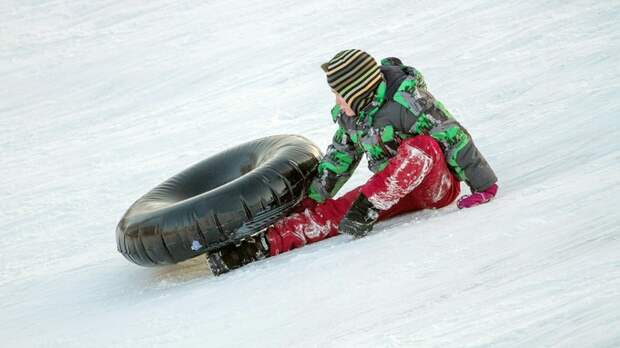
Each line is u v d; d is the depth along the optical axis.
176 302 13.79
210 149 27.92
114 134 33.84
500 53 28.20
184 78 40.09
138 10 58.50
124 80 42.81
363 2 44.34
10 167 32.09
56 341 13.62
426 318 9.95
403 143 14.28
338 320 10.75
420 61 30.88
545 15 31.05
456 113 22.95
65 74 47.25
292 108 30.14
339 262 13.05
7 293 18.00
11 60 52.62
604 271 9.72
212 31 48.19
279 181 15.23
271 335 10.94
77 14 60.88
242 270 14.72
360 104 14.48
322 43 39.34
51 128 37.47
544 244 11.25
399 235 13.54
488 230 12.39
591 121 18.00
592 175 14.09
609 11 28.89
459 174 14.44
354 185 19.11
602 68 22.59
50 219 24.19
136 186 25.88
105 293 16.11
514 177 15.86
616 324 8.31
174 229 14.85
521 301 9.60
